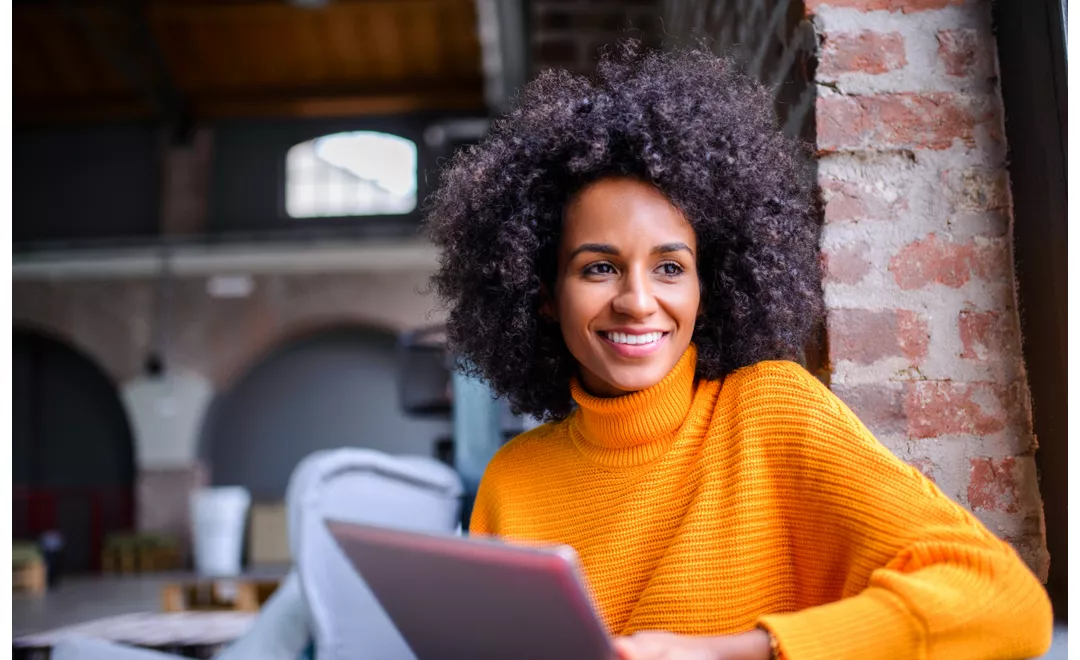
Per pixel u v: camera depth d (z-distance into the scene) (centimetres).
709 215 99
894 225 120
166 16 979
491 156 111
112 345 1012
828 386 118
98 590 780
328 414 1048
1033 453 116
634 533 95
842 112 120
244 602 414
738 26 159
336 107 1054
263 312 1014
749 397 94
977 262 119
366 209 1042
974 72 122
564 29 261
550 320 112
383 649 138
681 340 95
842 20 122
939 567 76
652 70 108
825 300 118
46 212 1066
